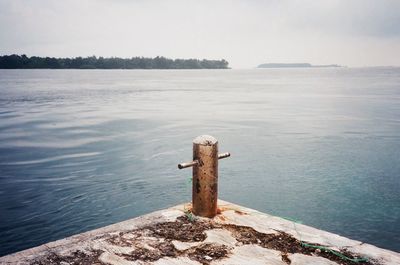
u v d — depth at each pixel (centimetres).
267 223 405
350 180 1241
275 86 9075
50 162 1418
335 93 5994
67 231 838
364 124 2452
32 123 2491
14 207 964
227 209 450
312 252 335
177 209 452
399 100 4469
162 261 313
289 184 1208
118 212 957
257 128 2303
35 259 312
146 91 6806
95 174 1277
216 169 418
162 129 2264
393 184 1198
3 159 1457
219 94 6000
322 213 979
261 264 311
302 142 1855
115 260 313
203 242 355
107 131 2172
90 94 5834
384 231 874
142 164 1420
